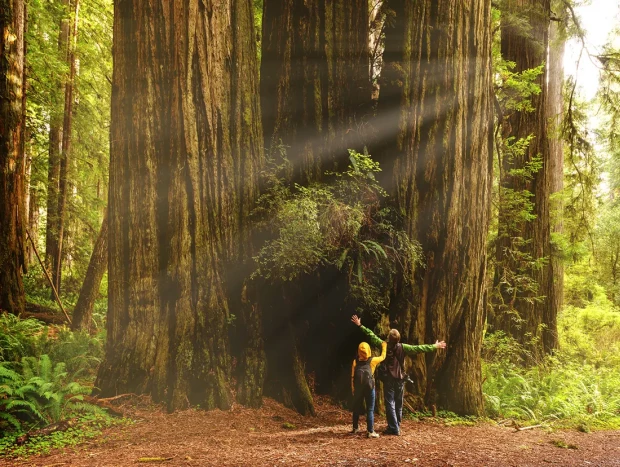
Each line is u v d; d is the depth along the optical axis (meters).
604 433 8.23
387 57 9.00
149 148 7.48
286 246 7.59
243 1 8.30
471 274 8.77
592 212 15.80
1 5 11.22
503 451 6.26
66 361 8.60
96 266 12.46
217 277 7.66
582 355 15.77
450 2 8.61
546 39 14.23
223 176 7.83
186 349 7.32
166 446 5.73
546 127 14.43
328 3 9.23
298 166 8.81
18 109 11.54
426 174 8.59
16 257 11.50
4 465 5.05
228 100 8.02
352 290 8.09
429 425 7.64
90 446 5.72
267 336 8.16
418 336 8.40
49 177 16.88
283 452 5.57
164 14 7.45
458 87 8.68
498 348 12.61
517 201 13.24
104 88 19.28
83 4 18.16
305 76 9.13
